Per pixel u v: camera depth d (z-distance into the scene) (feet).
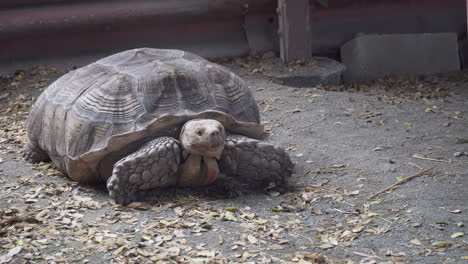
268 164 10.37
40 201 10.23
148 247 9.42
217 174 10.31
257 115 10.79
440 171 10.61
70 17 14.32
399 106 12.72
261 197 10.30
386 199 10.14
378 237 9.54
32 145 11.06
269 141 11.58
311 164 10.94
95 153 10.21
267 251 9.36
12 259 9.27
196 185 10.44
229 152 10.28
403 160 10.91
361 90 14.05
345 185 10.45
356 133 11.73
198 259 9.22
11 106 13.03
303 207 10.08
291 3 14.37
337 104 12.75
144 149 10.14
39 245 9.45
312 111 12.48
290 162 10.53
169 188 10.40
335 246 9.43
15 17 14.21
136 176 10.10
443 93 13.51
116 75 10.57
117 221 9.84
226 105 10.50
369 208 10.00
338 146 11.35
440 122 12.09
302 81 14.05
